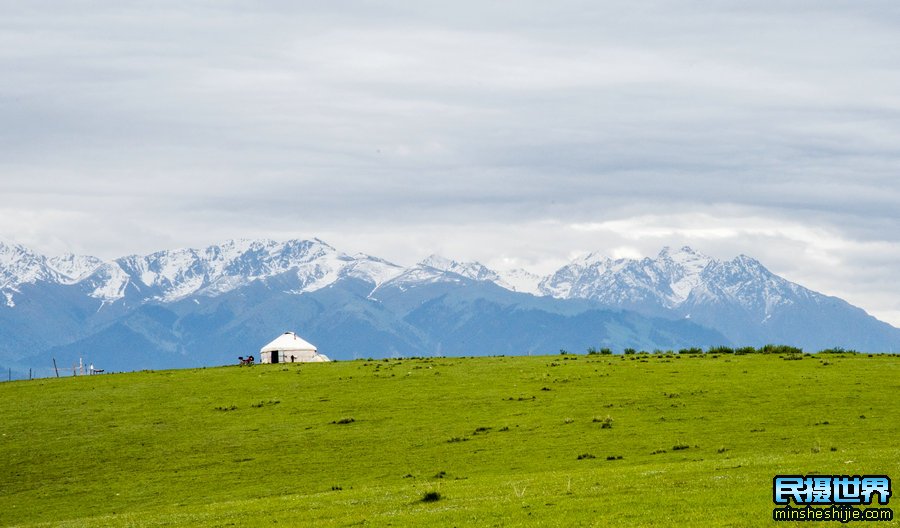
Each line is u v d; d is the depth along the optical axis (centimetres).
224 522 8056
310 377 16425
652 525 6606
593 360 17000
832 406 12081
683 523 6600
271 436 12675
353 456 11506
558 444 11194
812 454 9019
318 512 8025
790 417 11669
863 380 13550
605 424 11900
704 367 15325
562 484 8375
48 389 16662
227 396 15188
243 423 13425
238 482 10850
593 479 8481
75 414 14512
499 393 14188
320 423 13150
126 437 13125
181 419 13875
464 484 9125
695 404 12694
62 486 11344
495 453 11056
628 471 8912
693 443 10712
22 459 12450
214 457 11962
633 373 15100
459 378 15575
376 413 13475
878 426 10956
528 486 8444
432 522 7175
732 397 12925
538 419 12481
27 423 14125
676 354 17738
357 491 9250
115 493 10881
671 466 8994
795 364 15238
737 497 7131
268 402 14538
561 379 14912
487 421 12600
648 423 11869
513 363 17138
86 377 18112
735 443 10600
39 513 10444
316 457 11594
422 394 14438
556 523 6844
